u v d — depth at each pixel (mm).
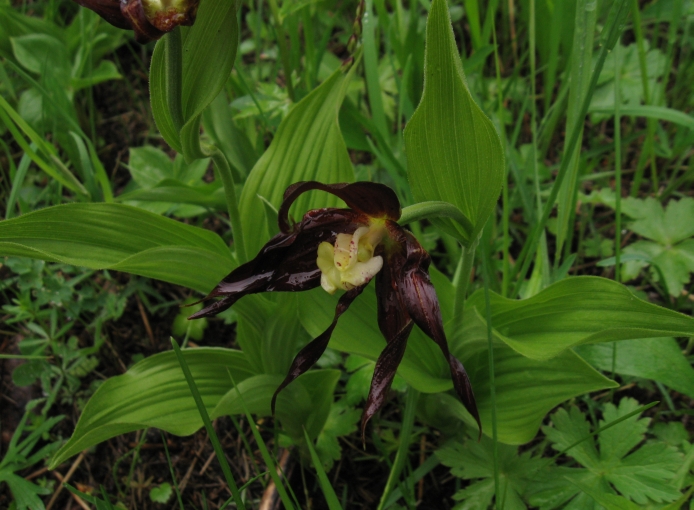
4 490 296
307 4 333
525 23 396
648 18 391
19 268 308
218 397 265
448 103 201
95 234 229
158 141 411
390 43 348
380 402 204
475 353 256
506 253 287
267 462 213
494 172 202
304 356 212
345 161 252
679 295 307
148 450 305
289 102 331
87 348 319
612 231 345
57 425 312
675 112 300
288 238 209
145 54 446
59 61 391
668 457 239
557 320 226
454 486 283
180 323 335
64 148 374
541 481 247
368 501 283
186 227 241
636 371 267
